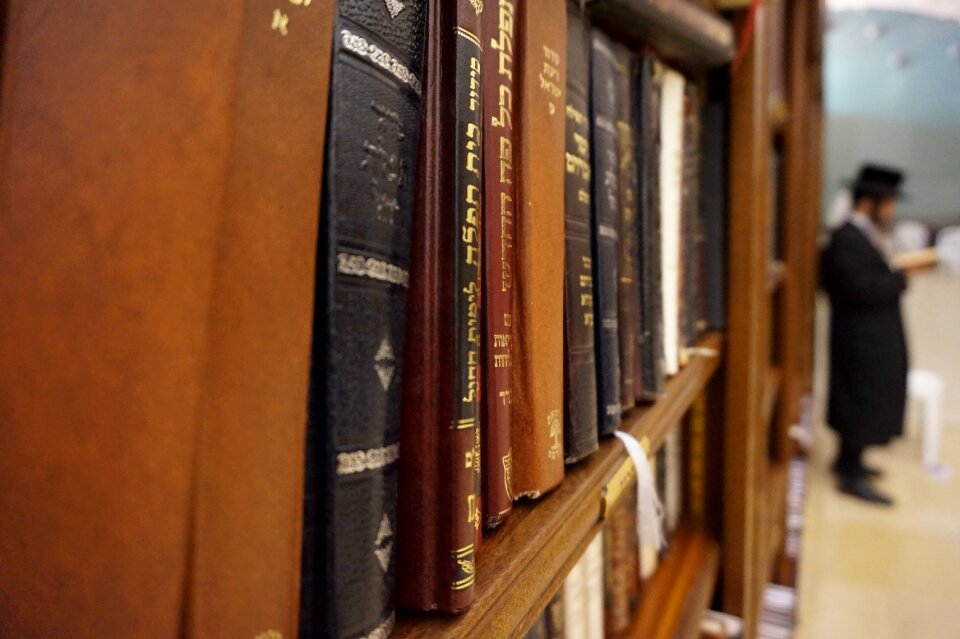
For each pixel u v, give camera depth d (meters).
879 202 2.79
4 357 0.21
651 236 0.63
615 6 0.56
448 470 0.30
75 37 0.20
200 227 0.19
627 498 0.78
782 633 1.53
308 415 0.24
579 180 0.47
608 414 0.52
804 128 2.30
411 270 0.29
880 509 2.65
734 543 1.05
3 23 0.21
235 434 0.20
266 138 0.20
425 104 0.29
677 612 0.82
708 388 1.07
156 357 0.19
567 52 0.45
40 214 0.20
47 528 0.20
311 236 0.22
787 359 1.81
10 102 0.21
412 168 0.28
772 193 1.56
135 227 0.20
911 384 3.15
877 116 3.61
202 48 0.19
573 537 0.43
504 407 0.36
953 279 3.53
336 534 0.24
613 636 0.76
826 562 2.20
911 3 3.37
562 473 0.44
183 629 0.19
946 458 3.24
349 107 0.24
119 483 0.19
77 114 0.20
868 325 2.70
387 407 0.27
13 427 0.20
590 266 0.48
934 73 3.41
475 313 0.31
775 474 1.83
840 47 3.63
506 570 0.34
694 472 1.10
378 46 0.25
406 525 0.30
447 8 0.29
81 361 0.20
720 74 0.97
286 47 0.21
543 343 0.40
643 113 0.62
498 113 0.34
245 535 0.20
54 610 0.20
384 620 0.27
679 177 0.73
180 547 0.19
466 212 0.29
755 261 0.97
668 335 0.73
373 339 0.26
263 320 0.21
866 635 1.78
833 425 2.85
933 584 2.04
